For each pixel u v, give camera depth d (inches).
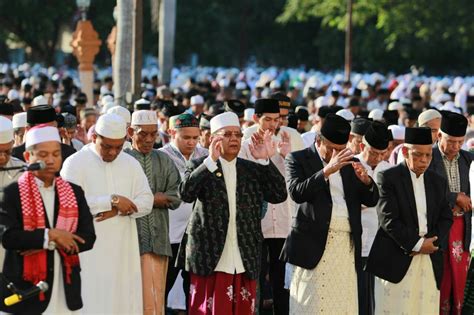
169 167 737.6
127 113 815.7
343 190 698.2
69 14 3730.3
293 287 711.1
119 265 671.8
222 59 4879.4
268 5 4884.4
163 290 732.7
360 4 3139.8
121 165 679.1
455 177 783.1
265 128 813.9
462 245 763.4
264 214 794.2
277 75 3538.4
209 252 695.1
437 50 3956.7
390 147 852.0
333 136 697.0
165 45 2005.4
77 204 593.9
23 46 4099.4
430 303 721.6
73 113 1016.9
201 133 888.9
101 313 663.1
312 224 695.7
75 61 3981.3
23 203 581.0
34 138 583.8
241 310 703.7
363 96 2064.5
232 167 701.9
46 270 583.8
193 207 708.7
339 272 698.2
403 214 708.7
